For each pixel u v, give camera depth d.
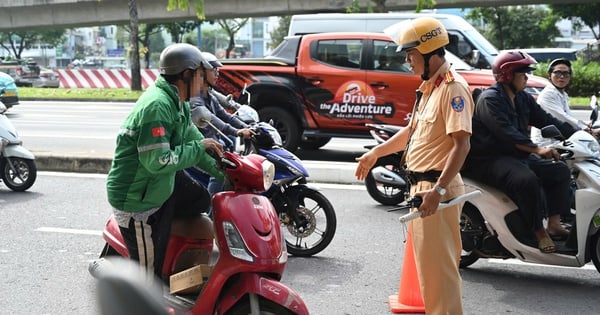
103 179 11.33
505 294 6.47
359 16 17.67
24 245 7.74
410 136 5.18
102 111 24.94
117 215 4.90
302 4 46.28
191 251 5.20
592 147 6.58
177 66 4.72
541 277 6.98
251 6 47.69
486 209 6.61
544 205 6.67
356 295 6.40
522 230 6.57
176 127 4.79
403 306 6.01
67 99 30.97
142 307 2.84
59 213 9.09
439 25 4.80
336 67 13.10
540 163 6.71
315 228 7.44
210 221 5.30
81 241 7.91
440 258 4.94
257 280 4.40
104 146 15.25
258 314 4.35
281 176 7.11
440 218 4.90
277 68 13.30
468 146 4.70
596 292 6.54
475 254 6.92
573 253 6.54
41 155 12.15
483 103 6.60
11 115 22.97
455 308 4.98
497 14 65.12
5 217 8.86
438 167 4.85
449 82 4.75
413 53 4.82
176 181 5.08
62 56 112.06
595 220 6.43
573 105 25.66
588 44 47.03
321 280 6.78
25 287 6.48
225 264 4.51
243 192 4.66
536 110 7.00
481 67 14.53
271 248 4.46
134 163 4.75
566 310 6.07
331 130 13.20
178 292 4.90
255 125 7.32
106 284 2.88
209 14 48.91
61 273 6.86
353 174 11.23
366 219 8.99
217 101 7.47
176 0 36.94
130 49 36.56
